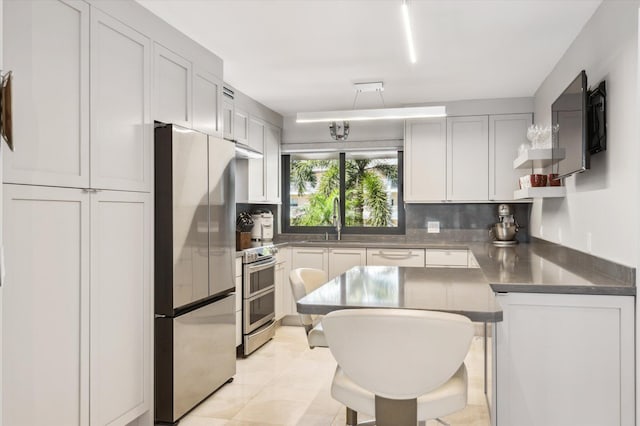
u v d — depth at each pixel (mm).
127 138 2650
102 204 2461
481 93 4984
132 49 2707
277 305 5262
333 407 3154
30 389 2059
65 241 2234
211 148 3309
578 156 2818
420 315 1521
